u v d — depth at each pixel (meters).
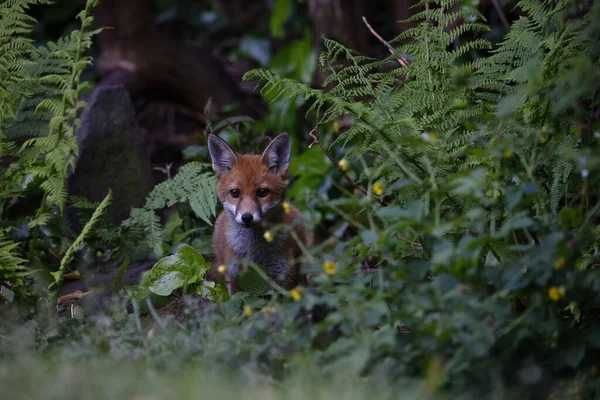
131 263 11.96
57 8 21.98
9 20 11.07
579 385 7.17
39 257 10.98
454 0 10.35
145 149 13.41
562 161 8.71
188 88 19.06
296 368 7.07
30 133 11.41
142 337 8.19
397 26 16.80
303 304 7.39
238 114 19.14
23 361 7.03
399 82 10.23
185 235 12.47
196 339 7.96
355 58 10.49
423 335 6.88
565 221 7.64
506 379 6.97
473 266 6.98
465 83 9.30
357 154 9.52
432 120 9.60
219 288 9.91
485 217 8.60
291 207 12.25
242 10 27.53
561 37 9.11
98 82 19.97
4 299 9.48
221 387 6.61
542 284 6.88
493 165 8.65
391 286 7.14
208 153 13.74
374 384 6.78
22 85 10.99
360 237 7.52
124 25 18.41
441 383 6.79
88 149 12.84
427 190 8.01
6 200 11.05
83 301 10.54
